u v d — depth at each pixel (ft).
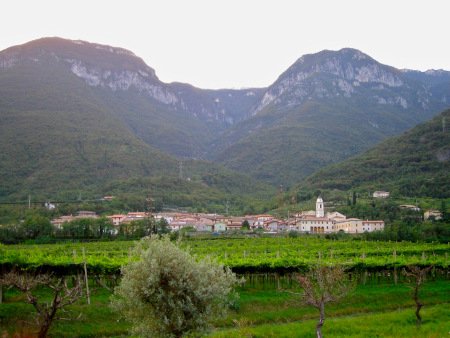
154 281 90.02
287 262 180.14
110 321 131.03
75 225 469.98
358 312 155.53
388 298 168.55
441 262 209.46
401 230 422.00
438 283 201.87
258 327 131.13
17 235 447.83
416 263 200.03
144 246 98.99
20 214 581.53
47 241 433.07
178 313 90.17
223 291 94.73
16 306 127.95
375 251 272.72
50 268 156.97
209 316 93.76
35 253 227.81
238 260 188.85
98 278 167.43
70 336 120.57
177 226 618.44
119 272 168.66
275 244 367.45
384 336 118.32
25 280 108.78
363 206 621.31
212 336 119.24
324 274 120.06
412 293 174.91
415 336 117.80
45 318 95.81
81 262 160.25
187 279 92.17
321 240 411.95
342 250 281.33
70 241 439.22
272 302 153.79
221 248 307.37
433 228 429.79
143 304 91.61
